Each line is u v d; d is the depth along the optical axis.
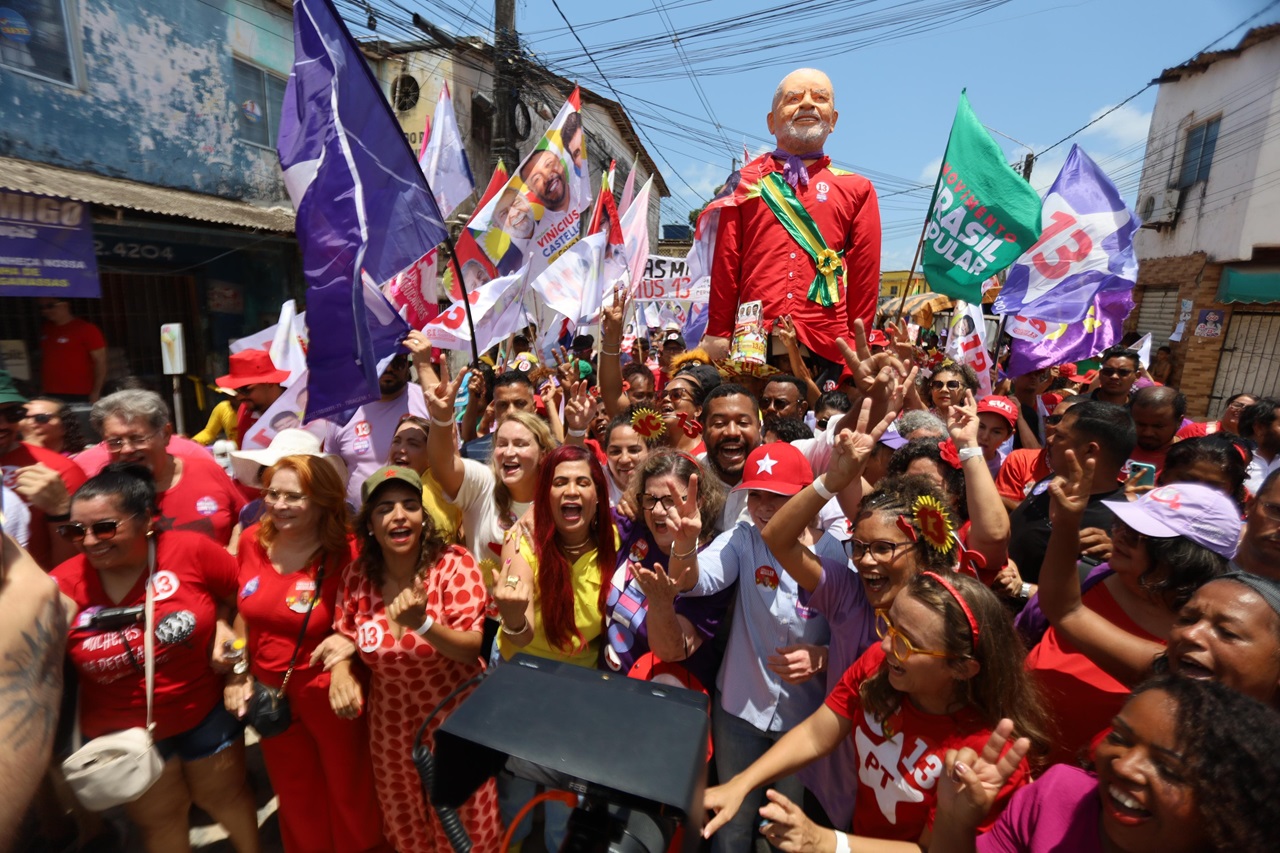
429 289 4.34
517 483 3.25
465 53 13.19
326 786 2.92
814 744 2.11
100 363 7.09
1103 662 2.02
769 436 3.39
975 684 1.83
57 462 3.26
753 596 2.59
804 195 5.02
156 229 8.23
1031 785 1.58
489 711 1.37
